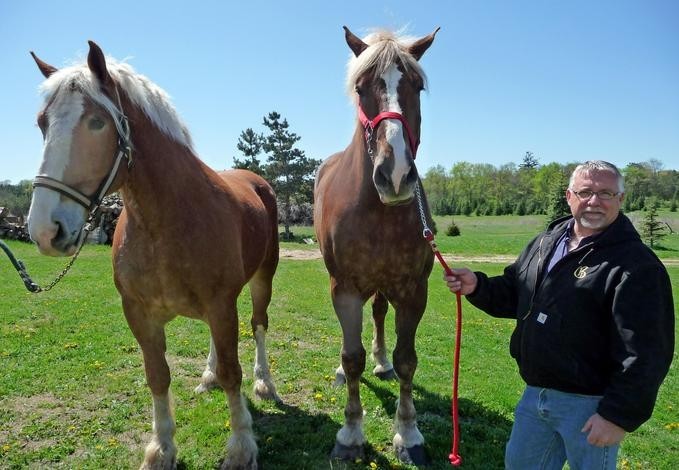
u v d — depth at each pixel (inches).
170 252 112.3
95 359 196.1
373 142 112.7
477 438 144.4
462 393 176.6
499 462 130.1
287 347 222.4
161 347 124.4
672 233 1242.0
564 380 82.0
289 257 658.2
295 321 270.5
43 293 318.0
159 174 109.6
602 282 78.0
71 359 195.9
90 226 101.8
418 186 122.3
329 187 142.2
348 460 128.6
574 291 80.1
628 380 71.2
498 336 267.7
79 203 94.8
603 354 79.8
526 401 90.2
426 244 131.4
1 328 236.4
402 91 111.7
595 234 82.3
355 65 118.6
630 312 72.7
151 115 109.3
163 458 122.6
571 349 80.7
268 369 171.3
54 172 91.7
